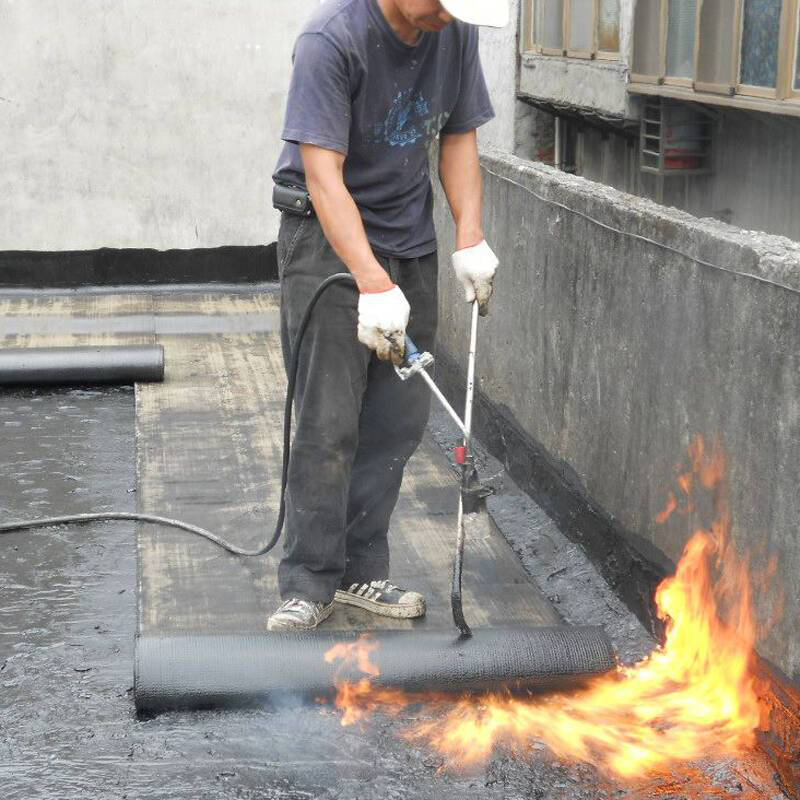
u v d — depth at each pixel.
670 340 3.78
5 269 8.58
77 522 4.83
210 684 3.46
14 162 8.39
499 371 5.54
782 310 3.11
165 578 4.31
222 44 8.41
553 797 3.13
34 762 3.27
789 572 3.14
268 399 6.34
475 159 3.84
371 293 3.44
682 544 3.77
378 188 3.64
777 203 7.11
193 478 5.24
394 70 3.44
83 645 3.90
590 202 4.36
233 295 8.58
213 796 3.13
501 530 4.86
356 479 3.99
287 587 3.89
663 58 7.45
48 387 6.55
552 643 3.60
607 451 4.33
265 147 8.65
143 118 8.45
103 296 8.51
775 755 3.23
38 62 8.23
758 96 6.51
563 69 8.81
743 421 3.34
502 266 5.43
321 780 3.20
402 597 4.00
